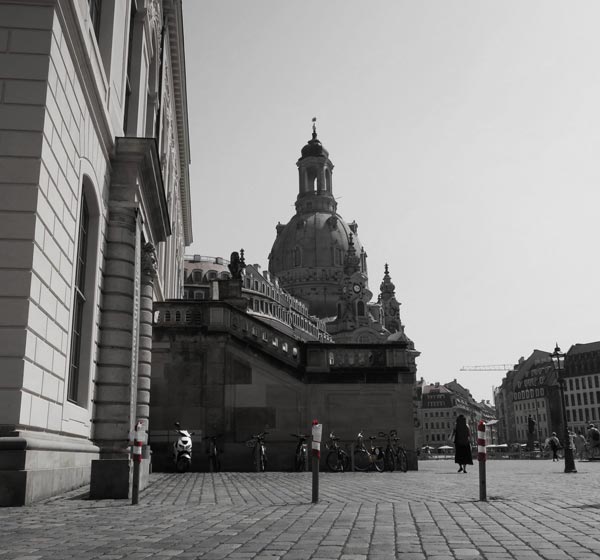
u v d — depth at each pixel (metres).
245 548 6.28
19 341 10.39
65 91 12.56
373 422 26.06
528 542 6.66
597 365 150.50
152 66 26.08
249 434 25.19
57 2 11.79
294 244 187.88
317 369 26.25
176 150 50.28
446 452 132.38
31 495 10.27
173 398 25.06
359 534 7.18
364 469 24.89
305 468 24.58
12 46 11.52
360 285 167.88
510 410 185.75
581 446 52.12
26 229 10.81
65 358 12.75
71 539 6.86
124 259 17.14
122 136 18.39
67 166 12.84
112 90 17.03
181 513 9.25
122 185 17.50
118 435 16.11
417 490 14.06
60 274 12.39
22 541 6.72
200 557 5.80
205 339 25.50
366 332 160.88
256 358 25.73
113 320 16.70
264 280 147.00
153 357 25.30
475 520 8.40
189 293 134.25
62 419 12.56
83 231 15.30
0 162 11.02
